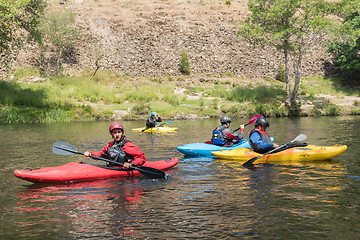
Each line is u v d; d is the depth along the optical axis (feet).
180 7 115.34
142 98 73.77
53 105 66.54
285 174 20.04
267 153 23.70
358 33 65.21
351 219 12.70
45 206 14.62
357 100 75.66
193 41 103.65
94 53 97.71
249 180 18.69
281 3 65.16
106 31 104.73
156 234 11.57
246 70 96.58
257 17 70.64
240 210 13.78
